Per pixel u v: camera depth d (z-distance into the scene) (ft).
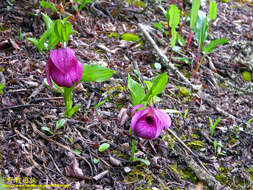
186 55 3.11
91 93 2.34
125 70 2.68
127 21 3.40
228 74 3.04
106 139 2.02
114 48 2.93
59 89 2.19
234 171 2.03
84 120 2.09
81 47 2.80
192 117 2.41
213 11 2.90
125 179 1.81
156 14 3.70
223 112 2.48
